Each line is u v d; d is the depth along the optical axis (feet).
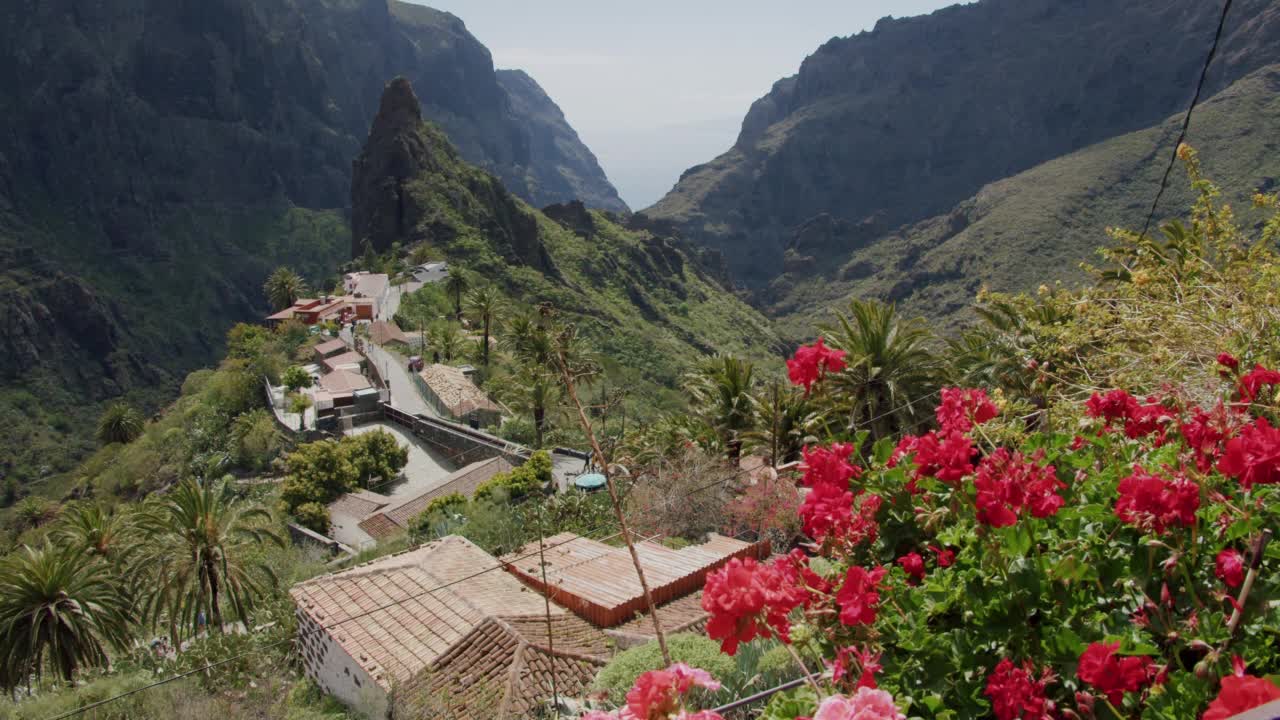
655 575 71.46
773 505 80.02
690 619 65.31
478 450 178.60
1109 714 11.35
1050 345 36.24
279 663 79.05
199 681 77.05
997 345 71.46
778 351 620.49
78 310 631.56
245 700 72.59
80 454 555.28
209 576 92.94
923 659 12.99
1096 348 37.11
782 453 102.53
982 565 13.21
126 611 90.02
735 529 88.53
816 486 15.87
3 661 81.56
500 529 105.40
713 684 9.98
